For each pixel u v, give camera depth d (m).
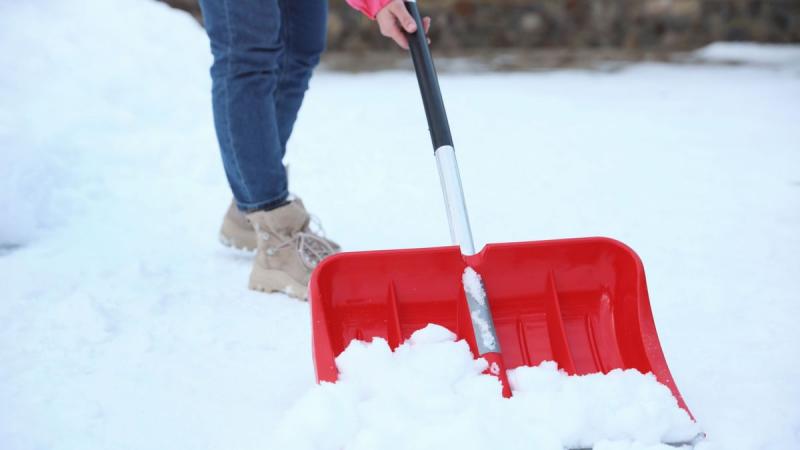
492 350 1.32
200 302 1.81
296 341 1.63
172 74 3.56
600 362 1.37
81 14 3.52
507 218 2.40
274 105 1.81
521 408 1.21
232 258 2.10
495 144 3.31
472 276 1.39
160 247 2.17
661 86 4.54
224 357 1.56
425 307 1.42
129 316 1.73
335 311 1.39
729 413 1.34
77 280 1.91
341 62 5.45
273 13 1.69
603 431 1.18
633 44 5.91
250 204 1.82
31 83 3.03
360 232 2.27
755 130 3.50
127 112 3.21
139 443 1.28
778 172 2.88
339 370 1.29
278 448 1.16
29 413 1.36
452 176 1.49
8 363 1.52
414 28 1.62
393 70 5.18
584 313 1.42
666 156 3.12
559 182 2.79
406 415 1.18
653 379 1.27
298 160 3.02
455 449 1.12
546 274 1.42
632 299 1.35
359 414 1.20
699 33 5.84
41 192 2.33
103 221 2.37
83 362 1.53
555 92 4.41
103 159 2.79
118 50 3.44
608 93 4.37
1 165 2.24
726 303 1.80
